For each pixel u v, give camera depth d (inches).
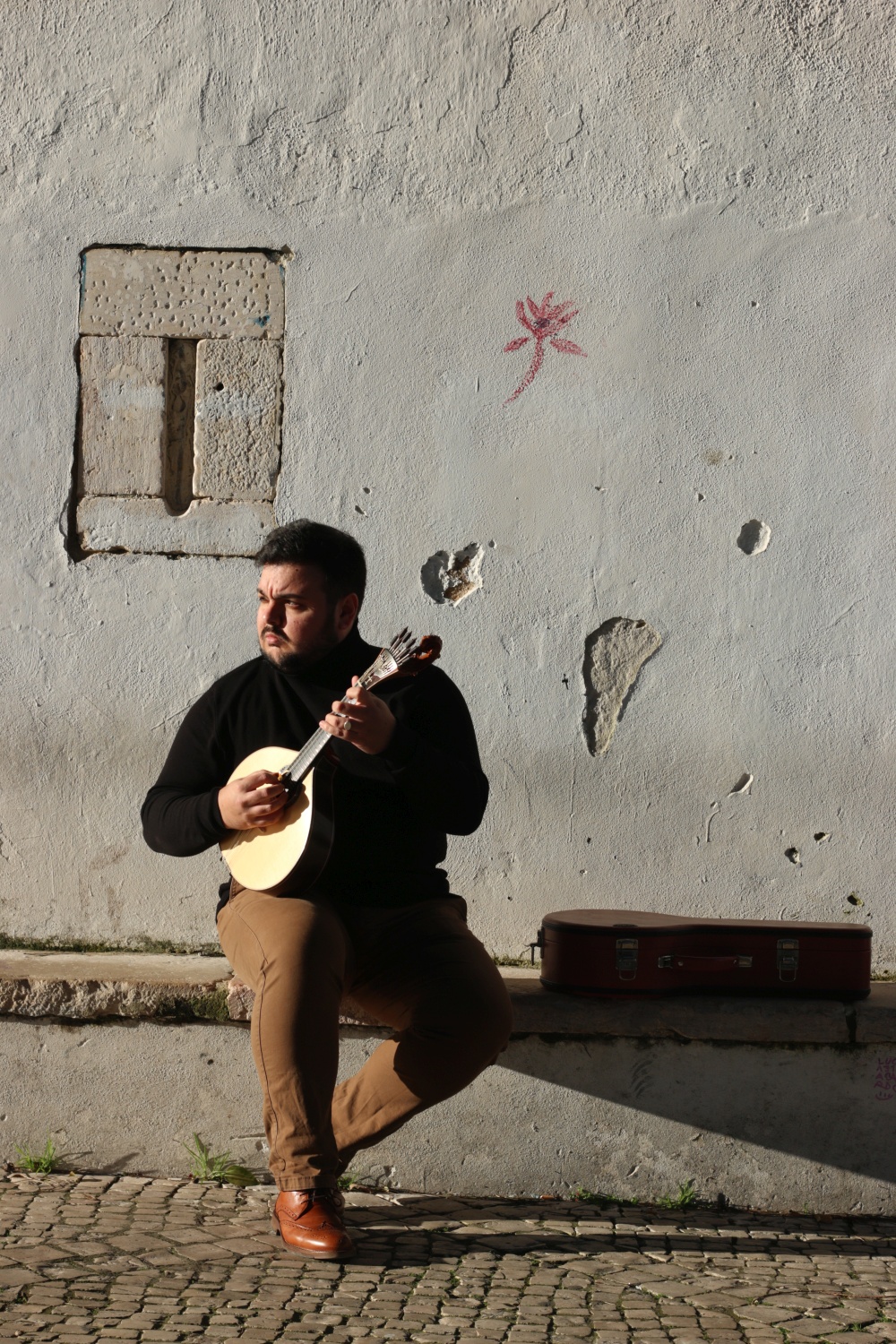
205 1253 110.3
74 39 159.5
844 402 155.5
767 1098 130.4
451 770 112.8
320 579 117.3
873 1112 130.1
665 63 156.9
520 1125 131.2
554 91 157.5
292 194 158.7
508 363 157.2
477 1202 128.4
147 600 158.4
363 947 118.2
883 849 153.6
